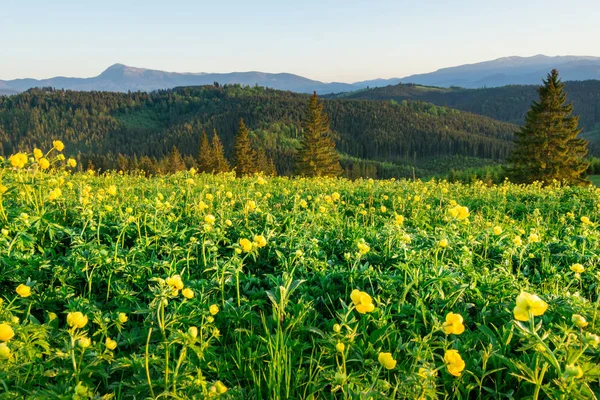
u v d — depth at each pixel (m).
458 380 2.48
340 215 6.56
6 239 3.71
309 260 4.05
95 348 2.38
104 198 5.77
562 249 4.87
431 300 3.41
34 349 2.35
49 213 4.41
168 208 5.62
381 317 3.00
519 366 2.28
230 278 3.51
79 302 3.08
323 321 3.21
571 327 2.53
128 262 3.70
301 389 2.51
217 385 2.03
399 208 8.02
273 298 2.93
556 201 9.01
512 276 3.79
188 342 2.31
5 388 2.04
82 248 3.84
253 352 2.75
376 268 4.10
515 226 6.25
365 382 2.37
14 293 3.20
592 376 2.13
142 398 2.24
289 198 7.70
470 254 4.17
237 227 5.01
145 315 3.18
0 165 4.39
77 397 2.02
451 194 10.34
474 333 2.94
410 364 2.59
